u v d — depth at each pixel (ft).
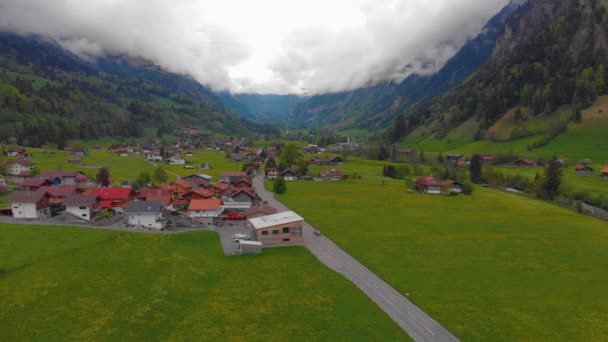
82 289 173.88
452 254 242.78
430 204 414.82
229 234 277.85
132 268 201.26
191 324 148.15
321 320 153.48
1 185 367.25
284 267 213.05
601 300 177.47
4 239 231.09
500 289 188.34
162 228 279.49
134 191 349.61
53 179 420.77
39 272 189.26
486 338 142.31
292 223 261.24
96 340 134.62
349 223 318.65
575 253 250.57
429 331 147.54
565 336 144.15
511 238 284.41
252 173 653.30
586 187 530.27
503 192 547.08
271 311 160.45
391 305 169.68
